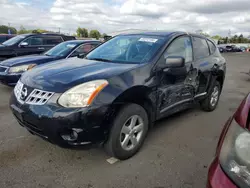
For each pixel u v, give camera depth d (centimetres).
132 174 251
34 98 245
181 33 371
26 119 246
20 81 286
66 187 227
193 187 233
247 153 119
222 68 470
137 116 275
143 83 274
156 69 297
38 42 862
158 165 270
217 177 128
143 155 290
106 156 285
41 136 242
